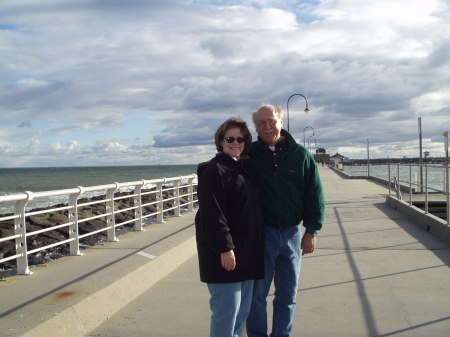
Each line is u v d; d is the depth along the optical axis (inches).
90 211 683.4
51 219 587.5
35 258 331.0
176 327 175.9
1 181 2783.0
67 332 161.3
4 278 216.4
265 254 146.7
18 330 144.8
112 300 194.9
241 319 138.3
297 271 152.4
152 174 3971.5
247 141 143.3
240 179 134.5
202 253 132.9
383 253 302.4
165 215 593.3
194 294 219.3
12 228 505.7
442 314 185.6
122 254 267.1
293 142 152.1
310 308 196.1
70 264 245.0
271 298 212.2
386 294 213.6
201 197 129.9
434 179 727.7
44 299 177.6
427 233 371.9
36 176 3720.5
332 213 512.1
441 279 237.5
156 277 245.0
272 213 146.9
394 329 170.7
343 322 179.0
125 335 168.6
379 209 540.4
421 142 842.8
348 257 292.5
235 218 132.4
